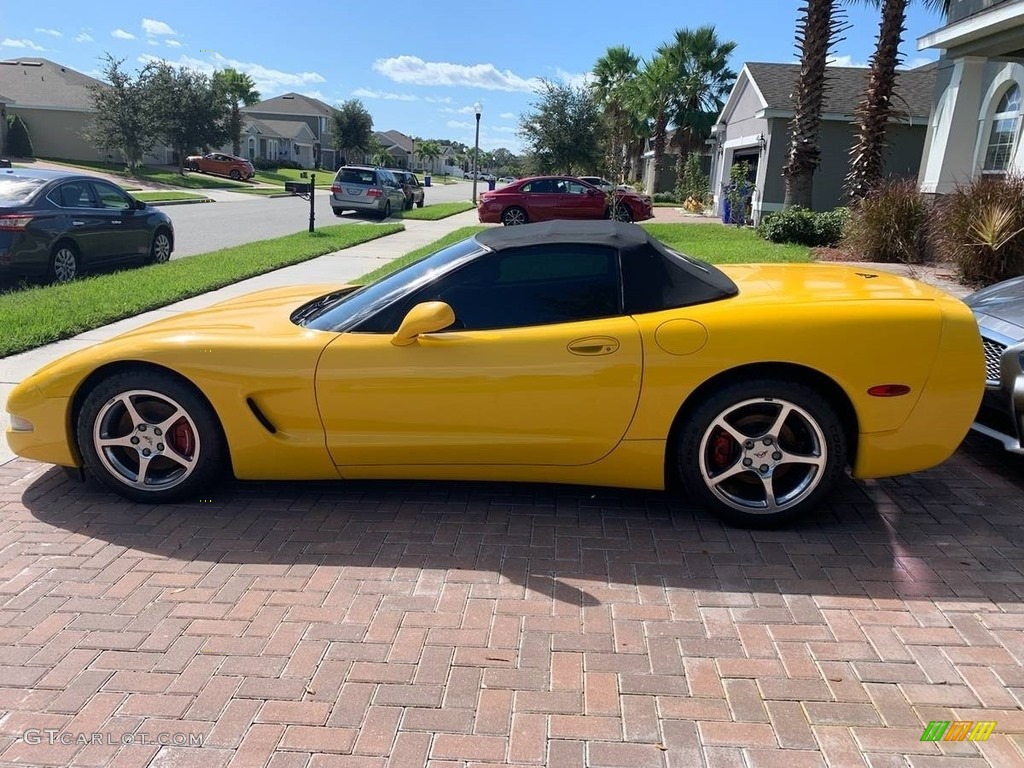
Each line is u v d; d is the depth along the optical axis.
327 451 3.67
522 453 3.59
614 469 3.61
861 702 2.45
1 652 2.73
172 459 3.82
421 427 3.59
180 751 2.26
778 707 2.43
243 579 3.20
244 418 3.65
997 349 4.21
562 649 2.72
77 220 10.48
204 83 44.97
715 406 3.41
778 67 24.75
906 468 3.48
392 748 2.27
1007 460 4.44
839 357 3.32
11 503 3.93
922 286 3.79
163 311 8.55
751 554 3.37
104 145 40.72
